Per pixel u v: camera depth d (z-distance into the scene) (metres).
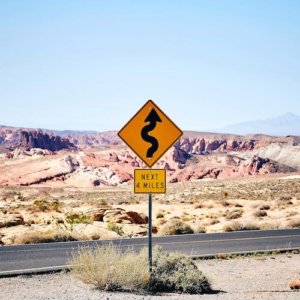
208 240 23.70
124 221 33.88
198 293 11.58
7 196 83.12
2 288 11.96
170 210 53.25
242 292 11.61
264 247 21.56
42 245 21.12
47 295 9.94
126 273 11.23
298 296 10.47
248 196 78.81
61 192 113.25
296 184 106.31
